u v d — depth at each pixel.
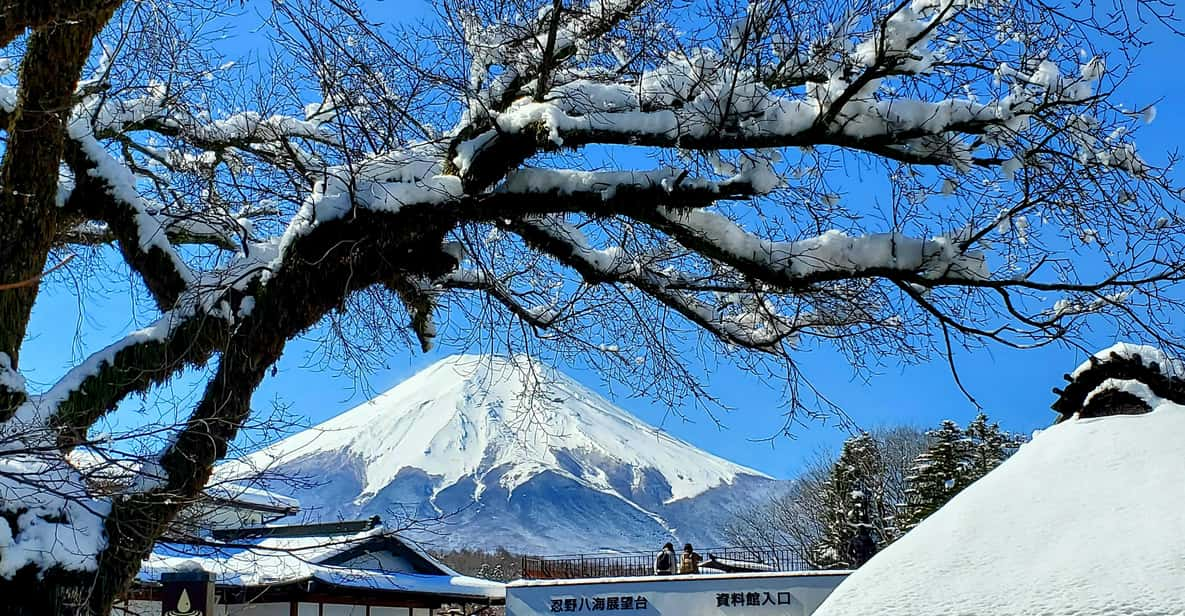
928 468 42.41
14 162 7.30
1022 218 7.80
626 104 8.06
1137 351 7.19
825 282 8.70
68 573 6.32
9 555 6.16
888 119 7.53
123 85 8.74
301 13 7.54
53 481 5.74
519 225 8.77
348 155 7.54
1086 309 7.37
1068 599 5.16
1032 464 6.58
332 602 23.66
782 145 7.76
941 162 7.64
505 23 8.34
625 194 7.92
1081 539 5.63
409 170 7.93
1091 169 7.37
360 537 7.04
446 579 26.58
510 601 25.58
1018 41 7.60
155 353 7.27
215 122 9.34
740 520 68.75
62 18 6.81
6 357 6.89
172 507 6.71
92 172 7.98
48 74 7.27
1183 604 4.91
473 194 8.09
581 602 25.02
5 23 6.55
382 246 7.90
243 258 7.89
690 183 7.71
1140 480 6.04
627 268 9.02
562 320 9.88
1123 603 5.00
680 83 7.92
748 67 7.82
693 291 9.41
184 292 7.58
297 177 8.84
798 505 60.72
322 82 7.81
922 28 7.31
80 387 7.01
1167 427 6.55
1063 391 7.48
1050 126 7.34
